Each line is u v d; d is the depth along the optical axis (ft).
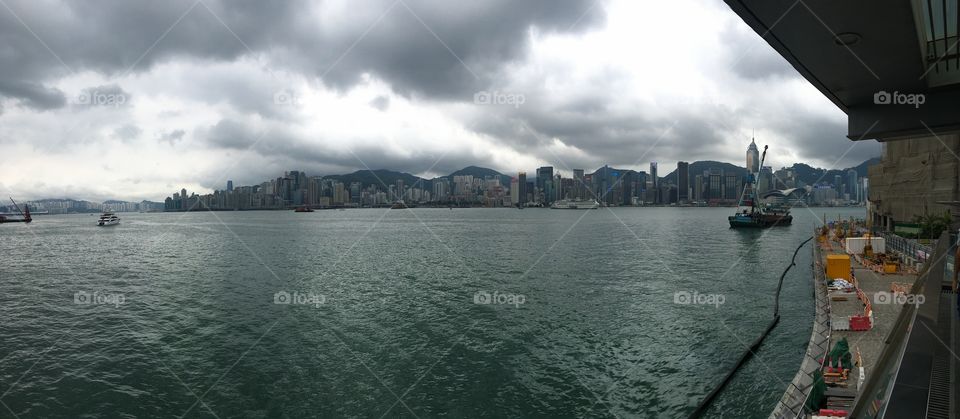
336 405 74.69
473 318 126.11
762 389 78.79
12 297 160.86
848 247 192.44
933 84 32.81
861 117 37.76
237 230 547.49
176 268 230.07
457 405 74.43
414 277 196.13
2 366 93.15
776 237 399.65
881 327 85.10
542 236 420.36
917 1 23.53
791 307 136.56
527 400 75.97
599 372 86.84
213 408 74.33
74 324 124.67
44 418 71.97
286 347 103.19
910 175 282.97
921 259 147.43
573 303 143.33
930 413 30.73
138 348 103.86
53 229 602.44
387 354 97.76
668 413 71.26
